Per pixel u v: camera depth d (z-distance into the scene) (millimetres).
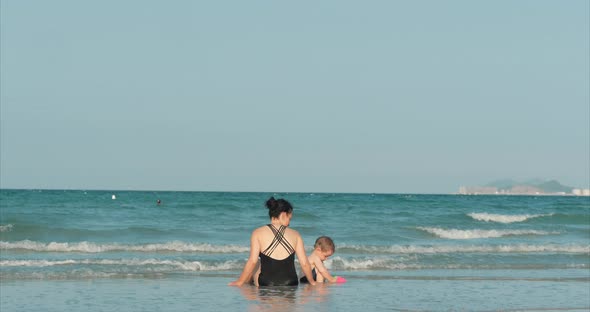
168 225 26781
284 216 10945
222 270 14031
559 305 9625
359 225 27375
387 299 9742
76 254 17094
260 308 8523
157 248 18172
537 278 13383
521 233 25969
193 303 9094
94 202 50562
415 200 65062
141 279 12195
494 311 8906
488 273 14352
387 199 67438
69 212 32844
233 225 27172
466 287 11641
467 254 17484
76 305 8984
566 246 19875
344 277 12867
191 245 18297
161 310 8523
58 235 22203
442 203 55688
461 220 32344
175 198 69000
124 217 30391
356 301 9375
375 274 13719
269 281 10828
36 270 12781
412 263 15625
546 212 44562
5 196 66250
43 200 55062
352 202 55000
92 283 11508
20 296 9836
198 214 33562
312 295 9828
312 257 11680
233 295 9766
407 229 25562
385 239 22625
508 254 17875
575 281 12945
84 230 22828
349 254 17547
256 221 29328
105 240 21312
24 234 22109
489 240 23688
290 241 10875
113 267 13617
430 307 9086
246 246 18562
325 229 25188
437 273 14148
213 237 22562
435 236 24875
